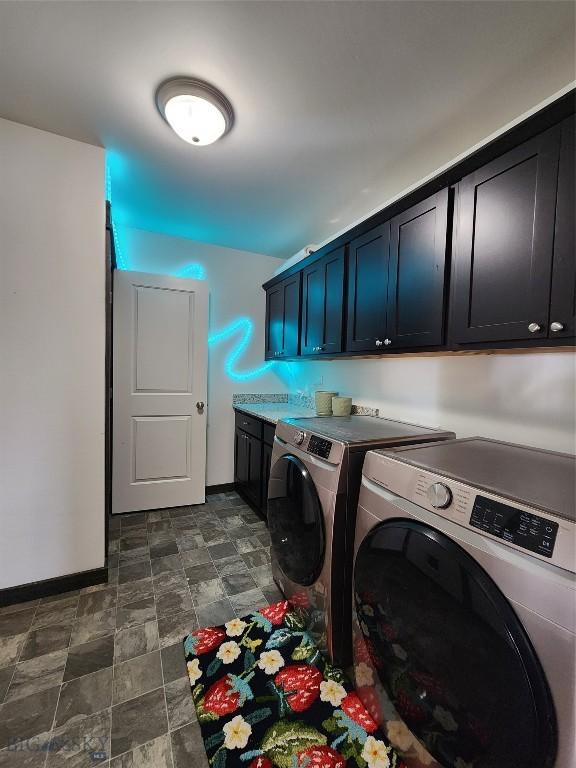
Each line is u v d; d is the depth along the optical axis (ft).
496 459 3.59
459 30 3.38
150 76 4.12
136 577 6.13
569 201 3.19
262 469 8.45
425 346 4.79
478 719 2.41
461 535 2.59
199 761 3.25
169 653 4.50
